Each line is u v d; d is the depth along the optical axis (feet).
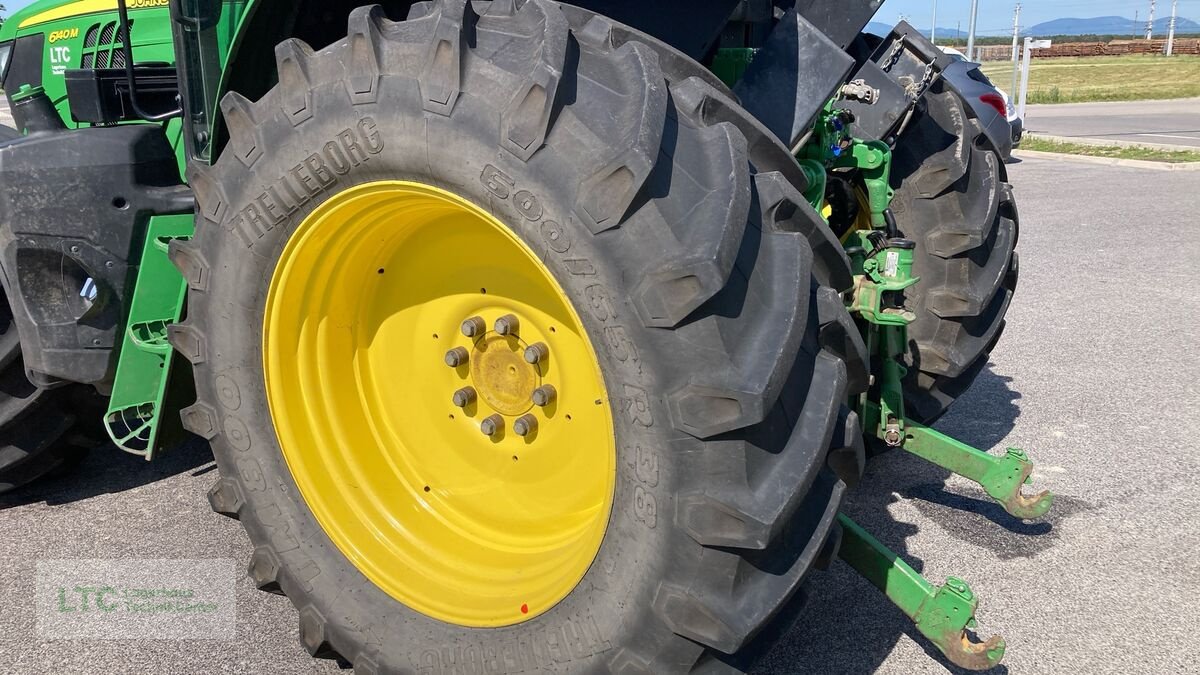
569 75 5.42
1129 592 8.76
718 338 5.06
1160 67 127.95
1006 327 17.08
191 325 7.36
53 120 9.33
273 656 8.11
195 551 9.85
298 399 7.35
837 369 5.51
